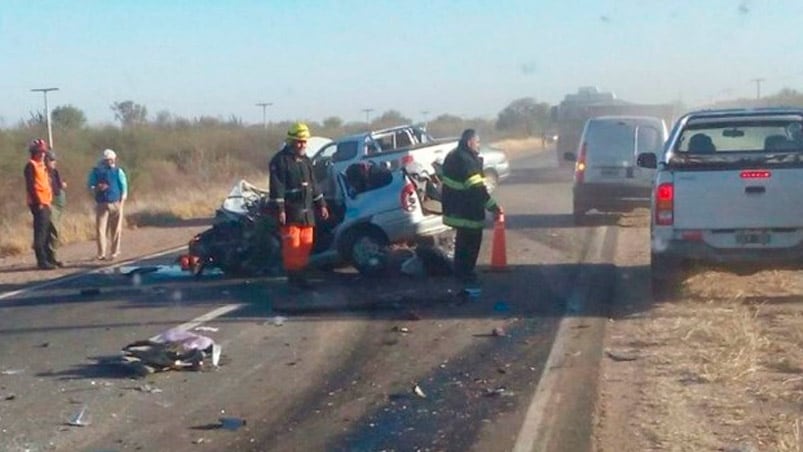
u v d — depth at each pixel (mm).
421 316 14078
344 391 10484
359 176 17828
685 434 8633
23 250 25297
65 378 11422
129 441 9094
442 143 29047
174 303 15969
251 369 11523
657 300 14453
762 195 13750
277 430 9266
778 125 15641
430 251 17172
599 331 12672
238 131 66125
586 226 24688
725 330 12070
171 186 44062
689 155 15180
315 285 16891
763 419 8984
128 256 23297
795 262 13773
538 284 16281
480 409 9641
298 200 16219
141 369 11383
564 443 8500
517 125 112312
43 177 21531
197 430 9344
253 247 18266
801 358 10883
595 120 25031
